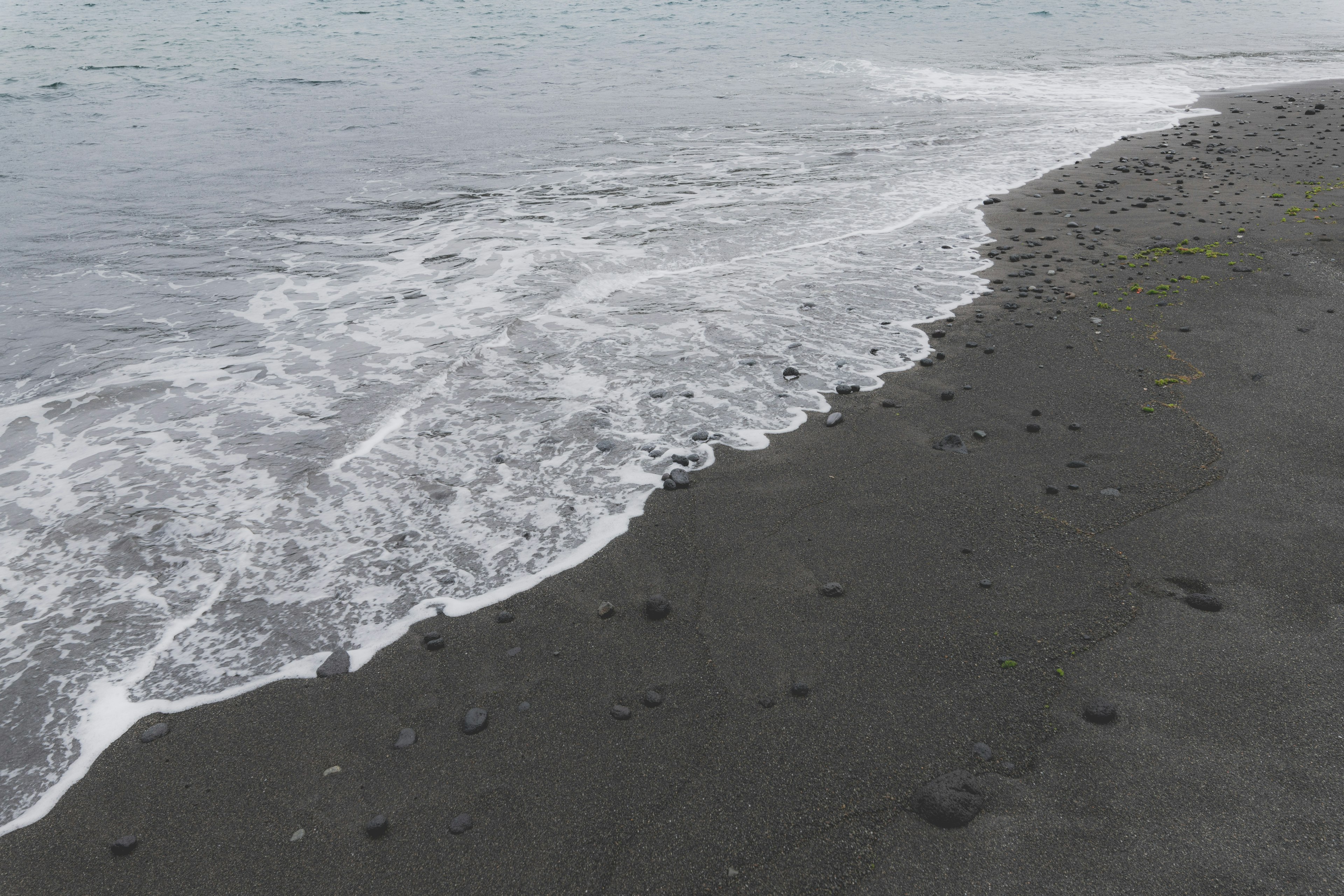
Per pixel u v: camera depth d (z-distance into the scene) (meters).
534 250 10.40
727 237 10.81
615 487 5.57
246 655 4.26
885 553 4.77
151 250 10.66
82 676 4.14
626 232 11.04
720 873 3.04
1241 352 6.90
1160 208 11.23
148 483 5.70
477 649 4.22
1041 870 2.97
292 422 6.48
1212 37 30.94
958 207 11.83
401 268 9.90
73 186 13.88
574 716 3.78
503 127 18.36
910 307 8.43
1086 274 9.00
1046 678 3.83
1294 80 21.81
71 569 4.89
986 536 4.85
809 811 3.26
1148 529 4.80
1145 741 3.46
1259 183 12.04
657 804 3.32
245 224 11.79
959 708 3.71
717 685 3.92
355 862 3.15
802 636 4.19
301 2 43.25
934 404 6.46
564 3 42.88
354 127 18.53
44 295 9.17
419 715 3.84
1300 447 5.51
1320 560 4.43
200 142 17.23
